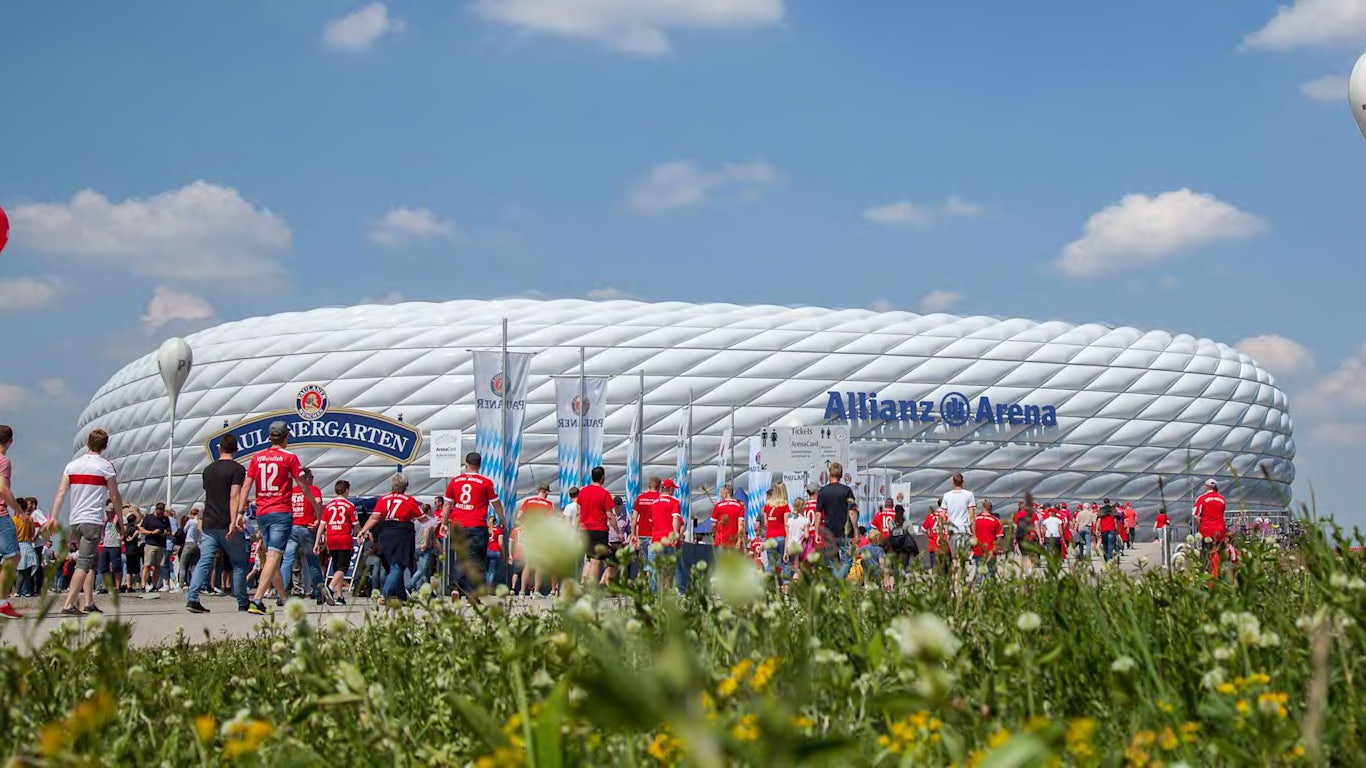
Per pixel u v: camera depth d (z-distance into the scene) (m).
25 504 21.78
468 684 2.98
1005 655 2.41
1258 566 4.48
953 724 2.27
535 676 2.46
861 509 30.52
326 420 60.78
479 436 25.34
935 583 4.50
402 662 3.61
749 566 0.99
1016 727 2.28
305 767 2.45
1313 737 1.81
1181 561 5.14
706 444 61.62
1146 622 3.72
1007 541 4.59
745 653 2.99
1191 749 2.24
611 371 61.62
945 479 62.78
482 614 3.40
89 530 12.67
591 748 2.16
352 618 8.94
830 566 3.87
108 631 3.01
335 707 2.66
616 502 18.67
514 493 25.50
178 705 3.18
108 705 1.87
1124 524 48.00
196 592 13.62
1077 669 3.08
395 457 60.41
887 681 2.53
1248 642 2.62
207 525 13.77
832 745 1.10
